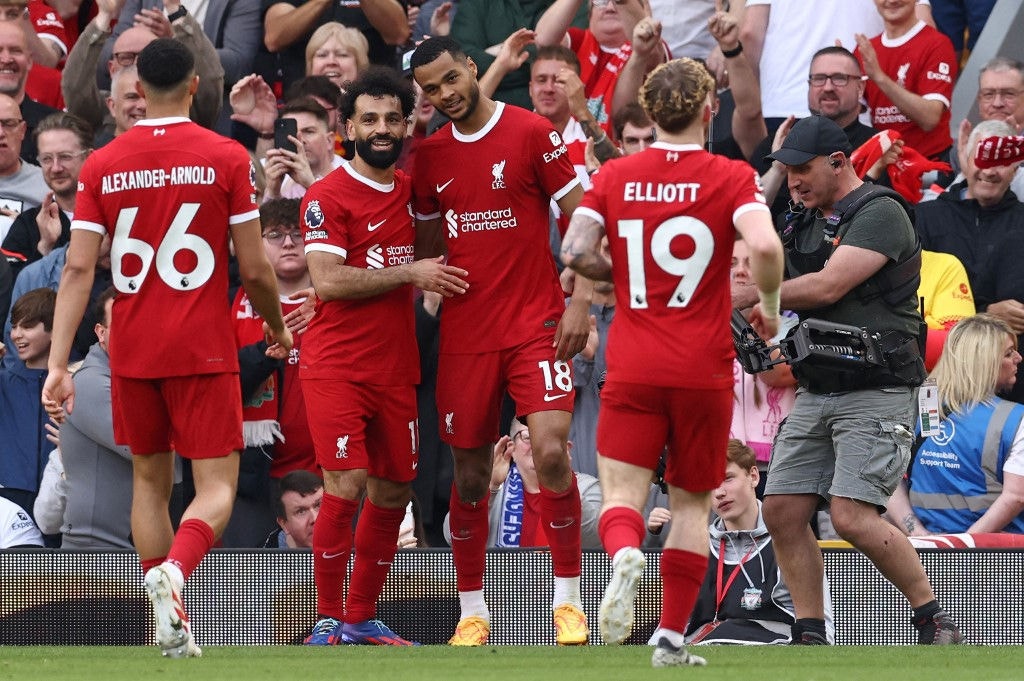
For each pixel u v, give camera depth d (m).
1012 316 26.33
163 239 17.45
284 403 24.27
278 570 21.44
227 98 32.56
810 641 19.42
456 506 19.98
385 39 32.78
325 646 18.78
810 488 19.56
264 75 33.12
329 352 19.30
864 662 15.66
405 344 19.55
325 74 31.03
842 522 19.19
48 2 36.19
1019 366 25.44
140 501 18.12
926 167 28.11
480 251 19.16
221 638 21.41
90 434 23.20
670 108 14.91
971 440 23.08
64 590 21.69
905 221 19.34
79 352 26.31
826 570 21.02
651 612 21.12
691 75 14.91
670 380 14.83
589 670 14.77
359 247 19.30
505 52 28.62
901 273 19.25
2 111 30.03
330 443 19.22
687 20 33.09
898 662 15.67
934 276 26.53
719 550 21.55
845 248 19.11
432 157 19.34
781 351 18.95
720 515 21.55
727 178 14.81
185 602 21.48
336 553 19.45
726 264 14.97
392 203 19.38
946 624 19.39
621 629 14.12
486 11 32.47
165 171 17.41
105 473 23.31
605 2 31.73
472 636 19.95
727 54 29.80
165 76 17.56
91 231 17.61
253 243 17.72
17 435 25.56
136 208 17.45
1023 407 23.09
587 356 24.81
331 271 19.03
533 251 19.22
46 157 28.77
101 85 32.78
